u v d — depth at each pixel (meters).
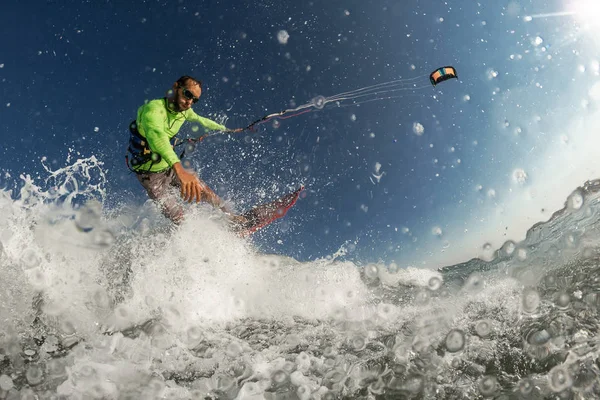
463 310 2.74
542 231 3.17
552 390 2.11
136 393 2.28
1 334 2.59
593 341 2.25
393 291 3.19
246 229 4.58
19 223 3.14
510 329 2.48
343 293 3.17
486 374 2.25
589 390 2.07
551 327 2.38
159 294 3.08
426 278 3.42
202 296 3.10
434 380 2.27
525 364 2.26
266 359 2.51
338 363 2.44
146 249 3.40
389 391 2.25
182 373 2.42
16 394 2.26
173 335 2.70
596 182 3.31
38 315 2.72
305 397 2.26
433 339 2.51
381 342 2.56
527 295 2.57
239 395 2.29
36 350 2.51
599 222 2.97
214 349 2.60
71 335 2.62
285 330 2.82
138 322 2.77
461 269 3.53
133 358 2.49
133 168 4.34
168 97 4.17
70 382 2.32
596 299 2.46
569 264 2.78
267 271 3.43
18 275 2.88
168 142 4.06
